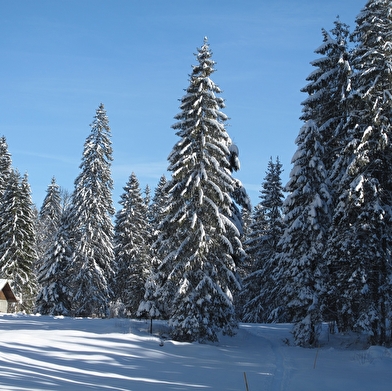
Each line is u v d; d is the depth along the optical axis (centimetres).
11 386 944
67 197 6134
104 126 4384
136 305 4306
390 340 2241
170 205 2475
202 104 2503
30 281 4456
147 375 1386
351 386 1319
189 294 2353
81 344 1923
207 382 1309
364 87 2359
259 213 4541
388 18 2367
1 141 5428
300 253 2592
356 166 2239
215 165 2439
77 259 4019
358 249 2209
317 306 2464
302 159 2647
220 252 2492
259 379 1388
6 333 2055
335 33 2900
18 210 4444
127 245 4778
